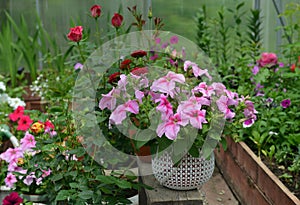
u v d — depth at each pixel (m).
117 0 2.46
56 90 2.49
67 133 1.85
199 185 1.66
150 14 2.02
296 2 2.88
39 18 3.55
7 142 2.61
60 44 3.75
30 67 3.54
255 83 2.55
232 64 2.92
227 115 1.57
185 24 3.41
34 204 2.01
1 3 3.71
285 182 1.84
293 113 2.20
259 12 3.08
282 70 2.59
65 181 1.83
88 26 2.38
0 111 2.87
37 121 2.08
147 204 1.67
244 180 2.04
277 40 3.20
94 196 1.62
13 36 3.87
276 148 2.14
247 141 2.22
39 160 1.82
